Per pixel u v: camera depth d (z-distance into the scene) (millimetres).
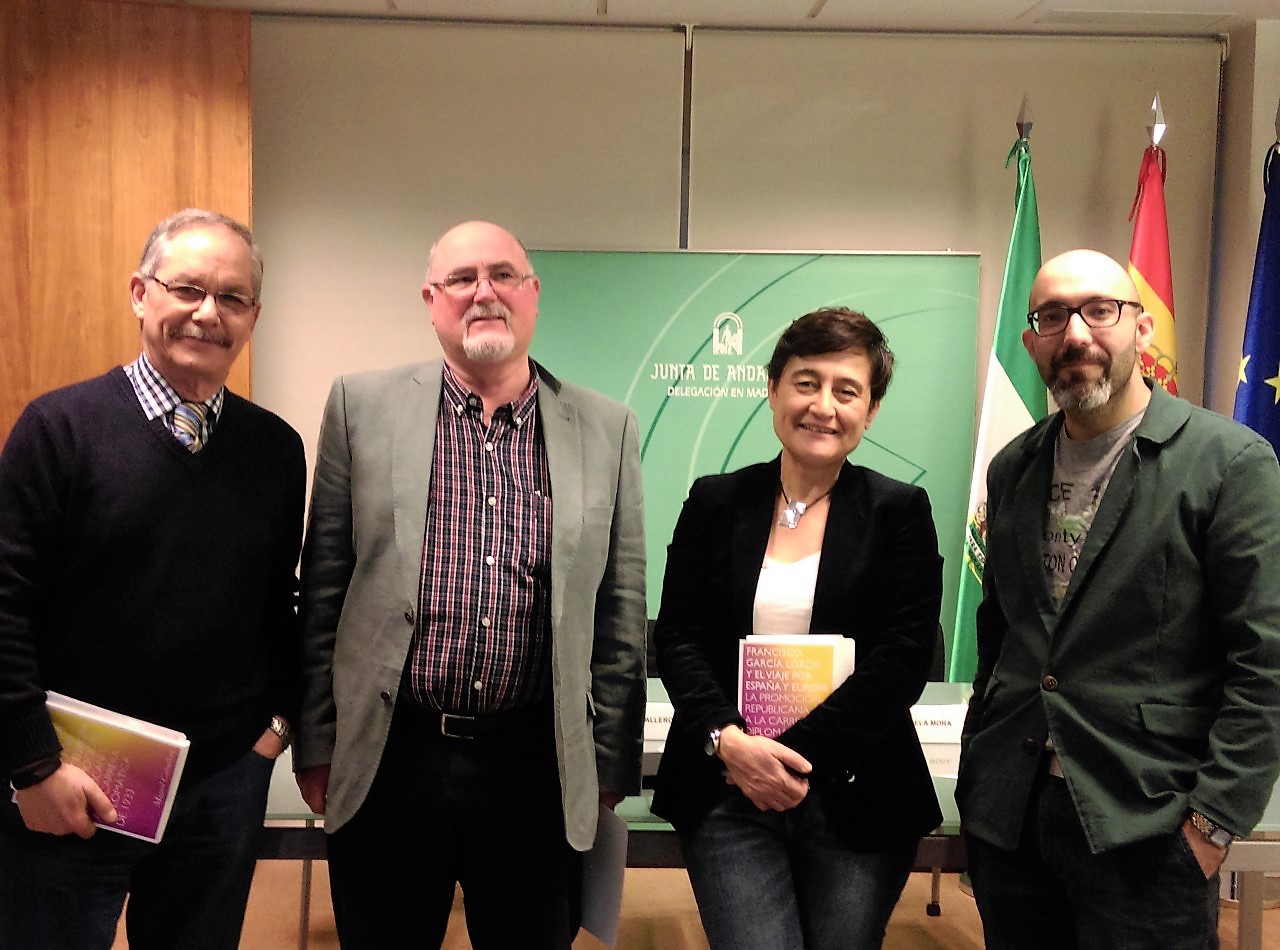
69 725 1403
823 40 3623
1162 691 1439
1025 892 1545
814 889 1510
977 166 3676
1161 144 3645
